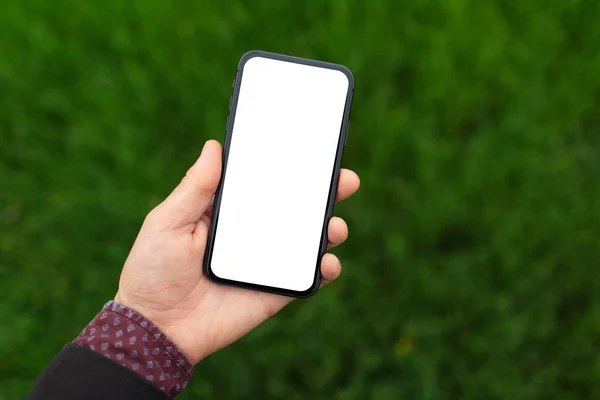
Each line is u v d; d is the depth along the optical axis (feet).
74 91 2.11
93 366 1.42
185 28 2.05
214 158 1.54
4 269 2.00
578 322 1.89
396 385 1.85
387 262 1.97
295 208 1.59
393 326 1.93
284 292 1.59
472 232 1.98
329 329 1.84
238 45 2.10
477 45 2.00
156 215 1.54
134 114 2.06
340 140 1.59
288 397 1.88
